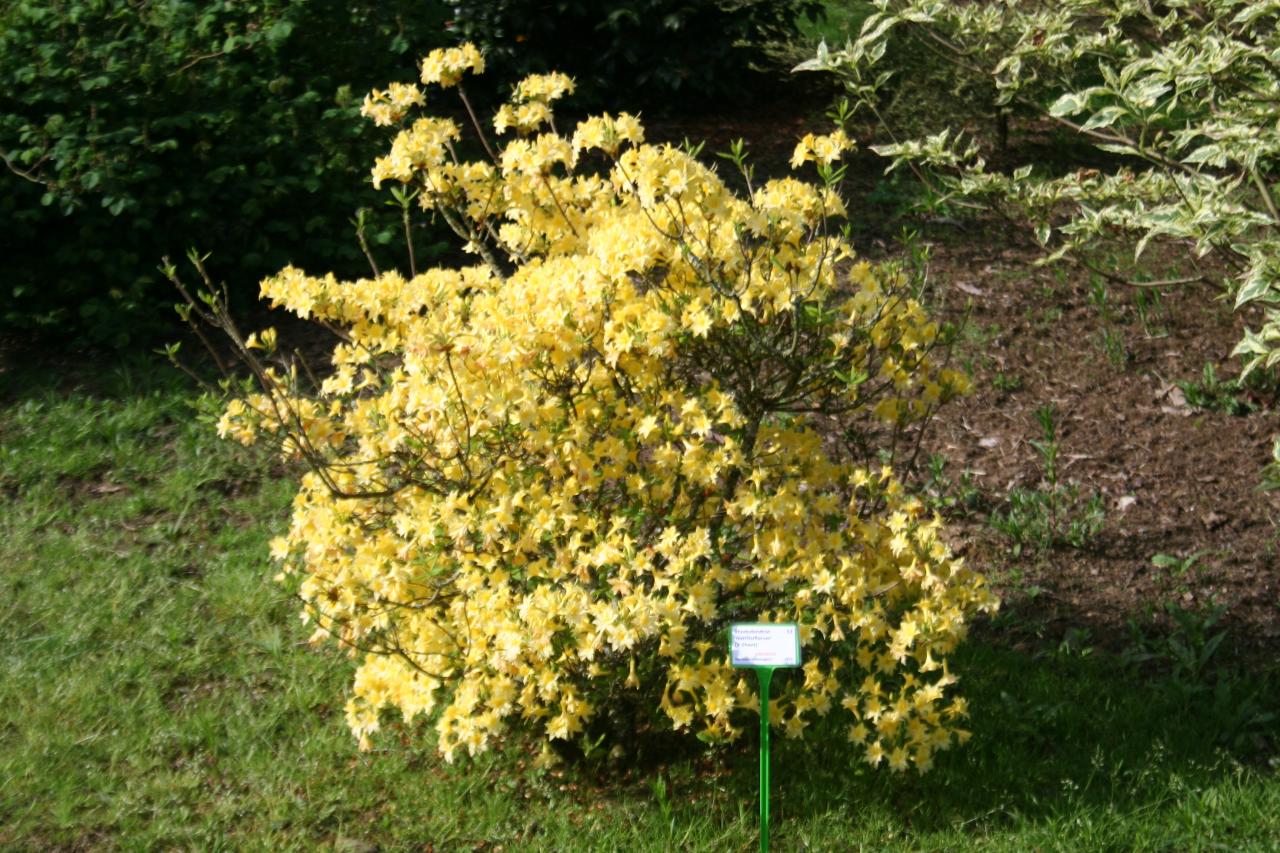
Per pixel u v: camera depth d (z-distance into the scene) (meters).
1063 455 5.43
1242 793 3.62
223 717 4.03
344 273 6.63
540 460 3.58
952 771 3.74
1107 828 3.51
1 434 5.54
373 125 6.82
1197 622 4.38
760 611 3.73
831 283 3.54
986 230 7.36
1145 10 5.23
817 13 9.19
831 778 3.72
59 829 3.57
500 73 8.66
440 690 3.94
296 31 6.92
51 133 6.16
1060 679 4.18
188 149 6.54
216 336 6.36
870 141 8.43
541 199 3.85
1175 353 6.14
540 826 3.57
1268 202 4.82
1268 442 5.47
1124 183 5.39
